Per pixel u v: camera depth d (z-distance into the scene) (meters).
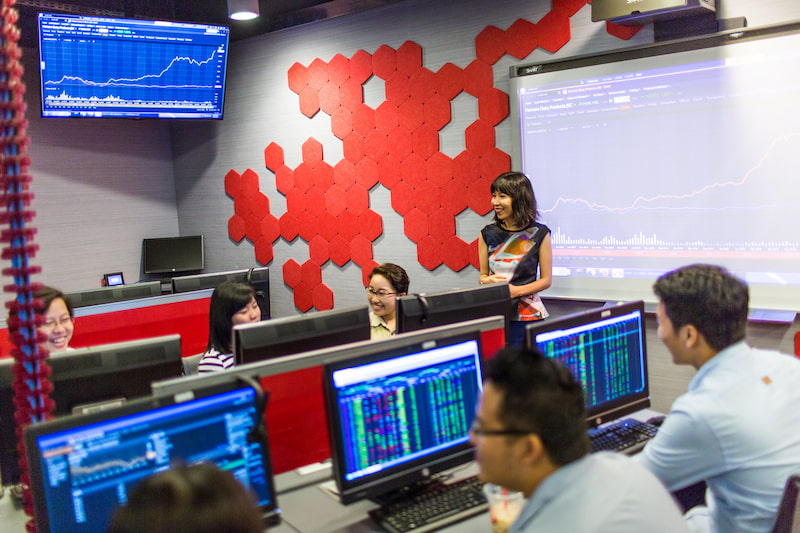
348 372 1.63
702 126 3.46
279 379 1.74
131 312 3.06
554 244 3.98
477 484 1.81
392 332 3.11
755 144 3.32
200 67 4.89
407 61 4.48
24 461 1.35
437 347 1.77
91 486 1.37
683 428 1.62
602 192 3.79
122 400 1.77
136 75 4.70
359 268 4.94
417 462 1.72
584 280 3.91
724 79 3.37
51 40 4.40
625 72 3.63
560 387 1.22
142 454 1.42
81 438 1.36
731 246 3.44
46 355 1.27
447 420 1.79
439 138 4.40
